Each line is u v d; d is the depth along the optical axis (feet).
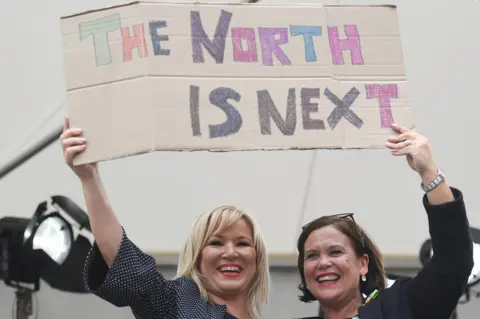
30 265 29.22
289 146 20.03
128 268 20.48
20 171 34.45
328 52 20.51
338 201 34.86
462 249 20.10
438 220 19.99
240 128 19.95
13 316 29.78
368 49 20.63
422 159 19.92
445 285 20.26
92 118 19.84
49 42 34.42
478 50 34.86
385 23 20.79
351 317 21.47
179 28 20.16
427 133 34.76
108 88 19.89
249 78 20.18
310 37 20.54
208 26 20.29
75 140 19.74
